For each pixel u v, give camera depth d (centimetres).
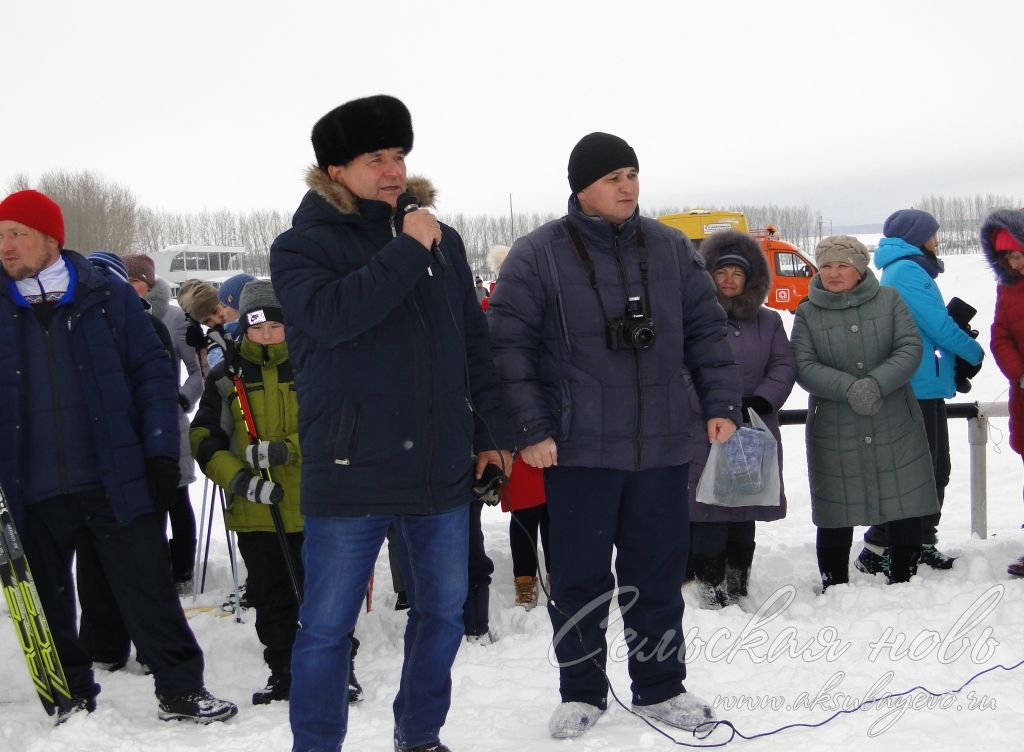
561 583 316
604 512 311
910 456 460
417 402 265
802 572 522
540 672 380
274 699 376
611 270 311
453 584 279
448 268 278
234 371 385
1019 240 466
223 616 481
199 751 316
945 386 500
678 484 317
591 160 309
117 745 323
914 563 470
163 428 353
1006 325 485
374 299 247
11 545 333
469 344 294
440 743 289
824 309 464
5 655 420
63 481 340
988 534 577
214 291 543
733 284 453
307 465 266
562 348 310
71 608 362
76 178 5569
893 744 286
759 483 432
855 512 458
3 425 337
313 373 265
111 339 350
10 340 338
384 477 261
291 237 267
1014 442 488
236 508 378
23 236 336
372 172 268
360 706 362
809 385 457
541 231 321
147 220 7525
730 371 324
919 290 492
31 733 344
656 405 308
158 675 353
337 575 266
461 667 386
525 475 470
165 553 357
